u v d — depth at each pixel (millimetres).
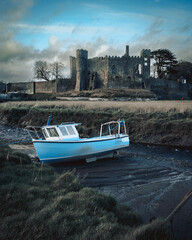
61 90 81250
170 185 8641
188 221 5641
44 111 27234
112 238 4000
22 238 3752
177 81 93250
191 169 11031
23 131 23750
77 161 12828
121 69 78188
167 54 94500
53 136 12305
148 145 17219
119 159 13289
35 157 12156
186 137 16781
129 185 8609
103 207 5477
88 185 8516
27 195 5430
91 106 28562
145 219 5863
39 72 92562
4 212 4578
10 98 64188
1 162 8133
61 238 3887
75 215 4703
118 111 24625
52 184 6680
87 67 82562
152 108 23984
